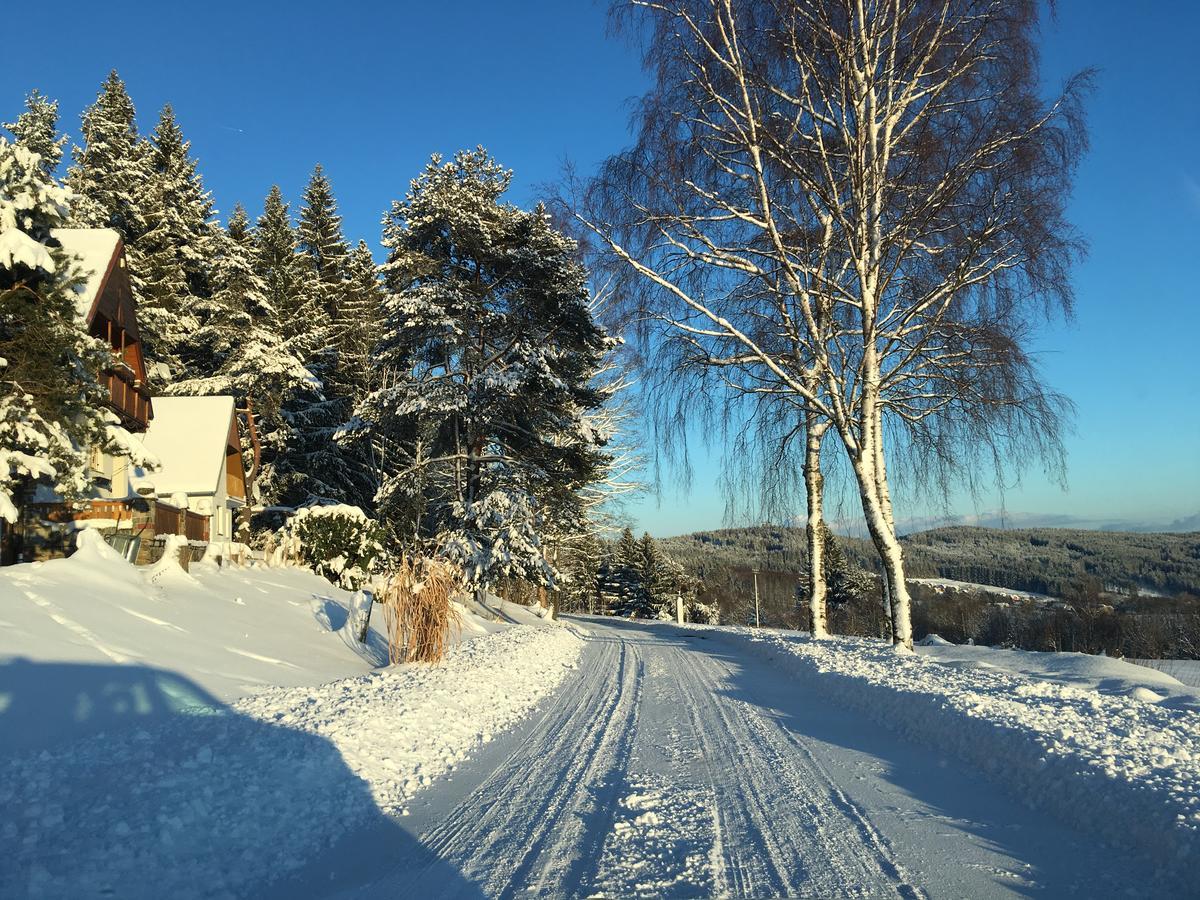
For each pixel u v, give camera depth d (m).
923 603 60.03
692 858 4.75
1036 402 13.66
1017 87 12.75
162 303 32.50
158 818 4.82
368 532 22.28
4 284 12.22
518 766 7.03
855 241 14.23
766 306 15.83
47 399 11.77
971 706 7.95
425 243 25.80
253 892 4.20
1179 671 16.91
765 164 14.32
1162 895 4.13
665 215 14.23
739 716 9.58
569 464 27.47
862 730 8.70
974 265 13.59
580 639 23.00
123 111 34.22
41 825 4.62
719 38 13.60
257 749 6.31
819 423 18.66
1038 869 4.53
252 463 31.80
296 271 35.06
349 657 12.95
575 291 24.34
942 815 5.56
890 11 13.56
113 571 11.58
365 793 5.88
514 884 4.36
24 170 12.34
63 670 7.49
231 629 11.65
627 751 7.64
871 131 13.62
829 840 5.05
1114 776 5.38
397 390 24.47
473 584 23.98
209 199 40.22
